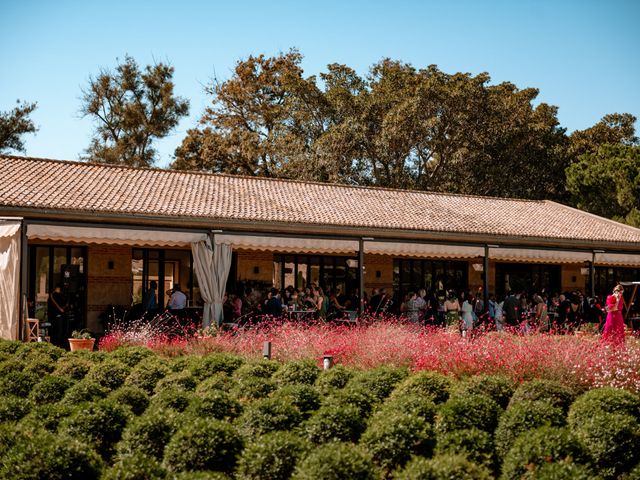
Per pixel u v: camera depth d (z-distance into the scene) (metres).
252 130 47.84
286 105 44.22
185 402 8.36
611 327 16.89
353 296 23.36
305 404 8.41
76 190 20.14
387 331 14.59
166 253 23.28
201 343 15.09
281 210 22.03
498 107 41.53
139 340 16.02
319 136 43.44
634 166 34.56
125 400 8.55
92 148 44.44
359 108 42.41
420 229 22.61
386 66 45.97
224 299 20.73
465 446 6.53
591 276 26.42
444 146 41.19
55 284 21.56
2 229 18.52
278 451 6.08
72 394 8.85
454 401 7.32
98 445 7.19
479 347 11.50
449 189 41.84
